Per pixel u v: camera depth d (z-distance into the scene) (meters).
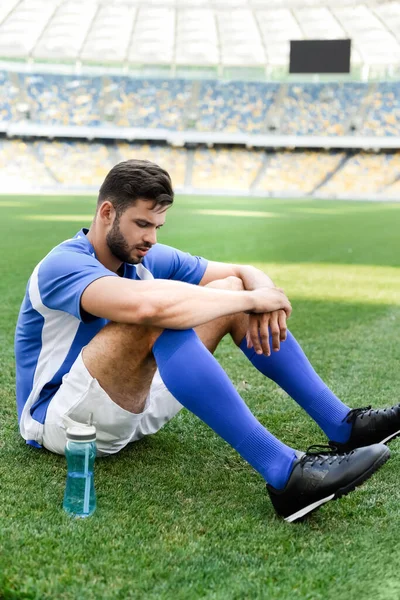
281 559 1.75
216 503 2.09
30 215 18.14
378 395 3.36
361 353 4.28
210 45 43.12
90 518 1.93
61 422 2.16
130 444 2.57
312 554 1.78
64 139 40.19
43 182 37.25
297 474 1.90
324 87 41.66
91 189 37.41
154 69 45.38
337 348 4.41
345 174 38.28
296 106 41.28
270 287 2.20
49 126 39.84
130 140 40.72
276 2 38.69
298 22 39.84
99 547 1.77
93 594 1.55
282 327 2.19
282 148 40.31
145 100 41.75
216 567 1.69
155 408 2.38
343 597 1.58
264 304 2.10
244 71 45.31
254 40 42.19
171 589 1.59
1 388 3.33
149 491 2.15
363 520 2.00
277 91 41.97
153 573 1.65
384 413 2.26
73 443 1.94
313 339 4.67
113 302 1.89
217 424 1.94
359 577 1.67
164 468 2.36
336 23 39.59
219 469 2.38
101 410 2.10
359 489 2.22
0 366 3.74
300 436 2.74
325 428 2.32
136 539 1.82
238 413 1.93
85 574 1.63
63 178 37.91
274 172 39.25
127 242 2.00
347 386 3.53
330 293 6.74
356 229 15.64
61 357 2.18
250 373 3.80
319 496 1.90
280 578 1.66
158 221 1.99
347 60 38.00
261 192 37.75
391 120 39.50
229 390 1.92
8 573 1.61
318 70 38.50
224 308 1.98
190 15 40.56
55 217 17.52
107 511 1.99
